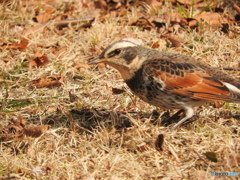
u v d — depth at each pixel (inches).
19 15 661.9
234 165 361.4
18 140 405.7
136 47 422.9
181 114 457.1
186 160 373.4
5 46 582.6
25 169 370.6
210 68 425.4
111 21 644.1
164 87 402.0
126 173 360.2
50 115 456.8
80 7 690.8
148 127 421.1
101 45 585.9
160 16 646.5
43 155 388.2
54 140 407.8
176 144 398.3
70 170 364.2
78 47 584.7
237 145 388.5
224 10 653.9
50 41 601.3
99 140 405.7
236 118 437.4
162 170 364.2
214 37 587.5
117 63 420.5
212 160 368.2
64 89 503.2
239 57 550.0
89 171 367.2
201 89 401.4
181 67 407.2
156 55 427.2
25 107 470.9
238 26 616.4
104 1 695.7
